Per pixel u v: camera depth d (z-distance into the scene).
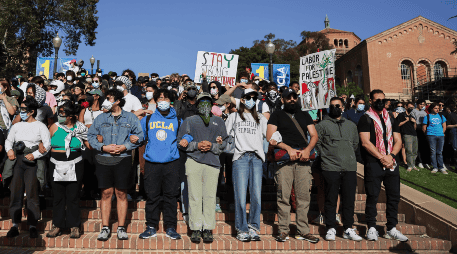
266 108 7.00
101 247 5.36
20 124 5.54
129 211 6.29
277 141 5.56
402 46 37.19
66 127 5.49
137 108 7.14
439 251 5.73
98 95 7.01
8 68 25.31
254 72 13.65
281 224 5.64
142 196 6.76
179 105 6.87
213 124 5.62
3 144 5.97
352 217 5.77
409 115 10.62
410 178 8.98
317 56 8.20
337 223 6.20
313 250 5.59
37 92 6.39
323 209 6.23
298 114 5.80
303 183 5.66
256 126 5.74
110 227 5.85
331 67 7.89
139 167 7.16
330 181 5.71
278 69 13.66
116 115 5.61
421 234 6.28
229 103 6.94
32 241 5.38
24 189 5.62
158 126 5.62
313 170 6.20
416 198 6.86
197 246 5.42
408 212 6.79
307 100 8.34
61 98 7.93
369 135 5.90
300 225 5.68
